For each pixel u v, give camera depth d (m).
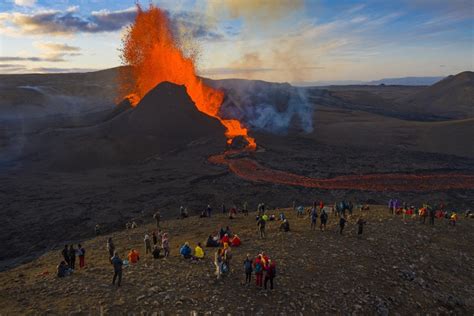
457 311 20.86
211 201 59.84
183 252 25.66
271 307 18.88
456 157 92.69
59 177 76.12
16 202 60.38
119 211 55.69
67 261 25.19
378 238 29.12
